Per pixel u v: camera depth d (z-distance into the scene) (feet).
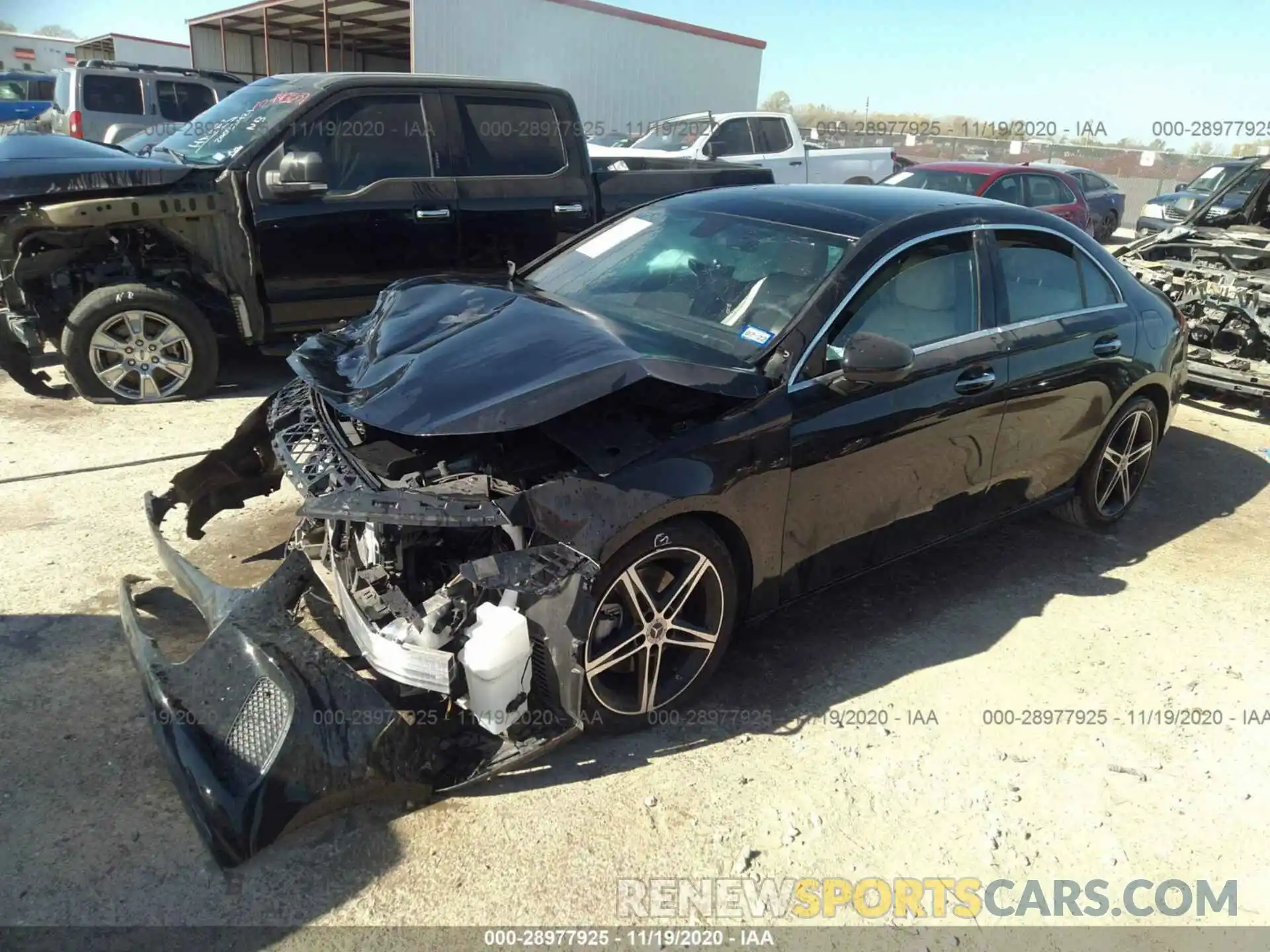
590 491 8.80
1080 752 10.43
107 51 83.51
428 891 7.97
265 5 59.67
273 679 8.06
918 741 10.40
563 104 22.86
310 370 10.24
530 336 9.90
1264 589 14.56
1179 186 75.56
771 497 10.18
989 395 12.35
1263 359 22.61
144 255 19.77
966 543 15.65
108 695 10.01
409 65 83.82
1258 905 8.57
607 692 9.68
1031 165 43.01
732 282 11.51
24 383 19.54
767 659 11.77
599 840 8.66
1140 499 18.10
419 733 9.34
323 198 19.93
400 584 9.20
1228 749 10.65
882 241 11.48
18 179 17.65
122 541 13.30
